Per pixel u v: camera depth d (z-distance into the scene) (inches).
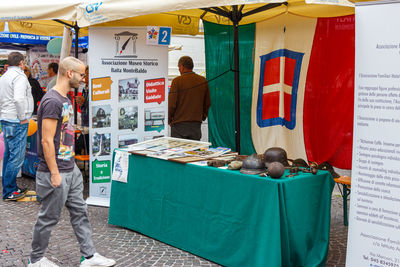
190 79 229.6
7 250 161.8
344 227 190.4
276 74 245.6
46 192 129.8
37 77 345.1
